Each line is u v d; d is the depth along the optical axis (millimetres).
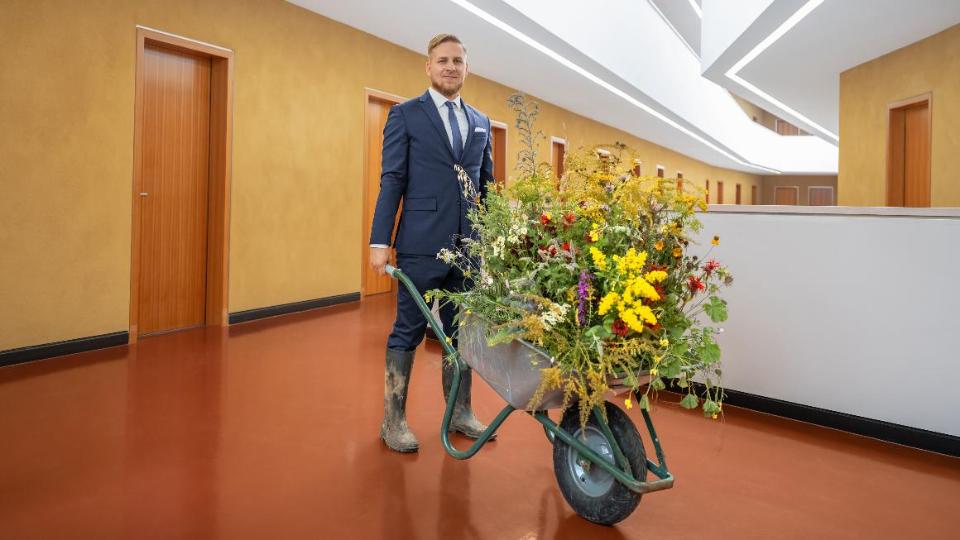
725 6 8922
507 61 9156
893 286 3219
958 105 7559
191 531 2150
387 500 2424
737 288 3734
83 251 4859
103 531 2141
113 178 5035
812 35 8078
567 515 2342
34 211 4559
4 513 2256
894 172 8883
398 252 2953
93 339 4918
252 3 6250
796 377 3539
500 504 2416
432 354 4957
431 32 7695
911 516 2400
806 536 2227
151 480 2568
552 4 7645
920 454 3066
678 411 3678
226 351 4973
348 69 7480
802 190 29797
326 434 3156
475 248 2400
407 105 2916
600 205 2172
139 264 5348
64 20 4680
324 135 7184
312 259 7109
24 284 4516
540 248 2176
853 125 9734
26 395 3699
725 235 3758
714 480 2697
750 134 21562
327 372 4379
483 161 3127
